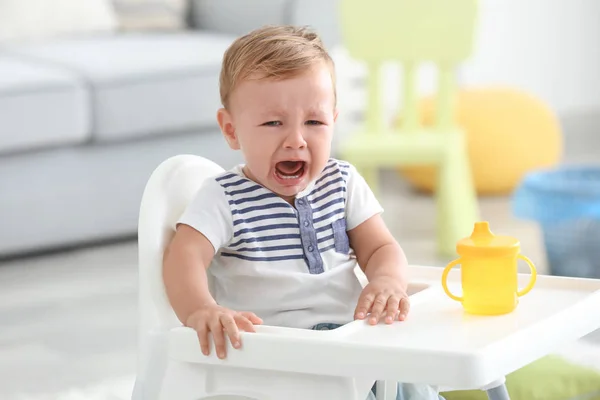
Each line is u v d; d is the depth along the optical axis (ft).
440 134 11.75
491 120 13.80
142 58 11.99
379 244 5.35
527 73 18.21
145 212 5.11
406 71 11.93
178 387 4.79
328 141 5.12
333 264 5.24
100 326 9.34
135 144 11.86
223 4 13.82
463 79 17.46
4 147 10.85
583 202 10.16
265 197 5.19
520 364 4.35
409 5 11.76
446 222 11.30
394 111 16.75
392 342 4.40
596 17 18.93
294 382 4.55
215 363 4.57
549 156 14.15
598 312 4.86
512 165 13.83
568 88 18.79
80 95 11.30
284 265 5.15
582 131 18.29
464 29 11.75
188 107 12.03
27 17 13.14
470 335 4.46
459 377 4.12
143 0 13.97
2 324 9.43
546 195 10.38
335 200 5.34
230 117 5.24
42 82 11.03
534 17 18.16
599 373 6.86
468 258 4.77
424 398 5.41
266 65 4.99
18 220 11.10
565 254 10.39
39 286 10.55
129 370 8.22
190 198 5.34
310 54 5.05
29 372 8.23
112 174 11.69
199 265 4.95
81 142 11.43
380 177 15.58
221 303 5.22
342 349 4.29
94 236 11.66
